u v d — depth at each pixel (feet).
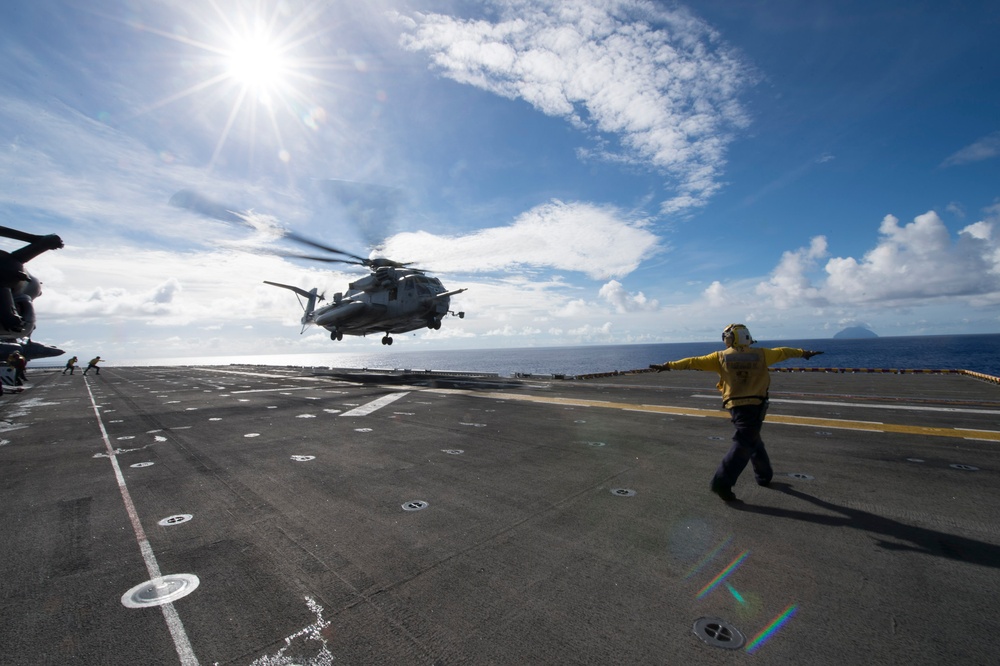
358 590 9.64
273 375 101.76
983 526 12.65
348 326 87.97
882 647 7.51
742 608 8.77
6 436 28.63
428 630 8.20
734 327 16.08
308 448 23.70
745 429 14.87
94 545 12.12
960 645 7.53
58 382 92.53
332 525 13.33
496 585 9.77
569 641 7.81
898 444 23.17
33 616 8.78
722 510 14.16
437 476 18.33
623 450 22.62
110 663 7.39
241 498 15.88
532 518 13.69
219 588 9.80
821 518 13.38
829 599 9.05
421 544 11.94
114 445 25.25
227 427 30.48
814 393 47.39
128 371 155.74
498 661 7.33
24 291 34.58
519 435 26.68
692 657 7.34
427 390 56.95
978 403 38.52
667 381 70.03
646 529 12.73
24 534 12.92
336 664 7.30
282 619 8.61
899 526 12.72
